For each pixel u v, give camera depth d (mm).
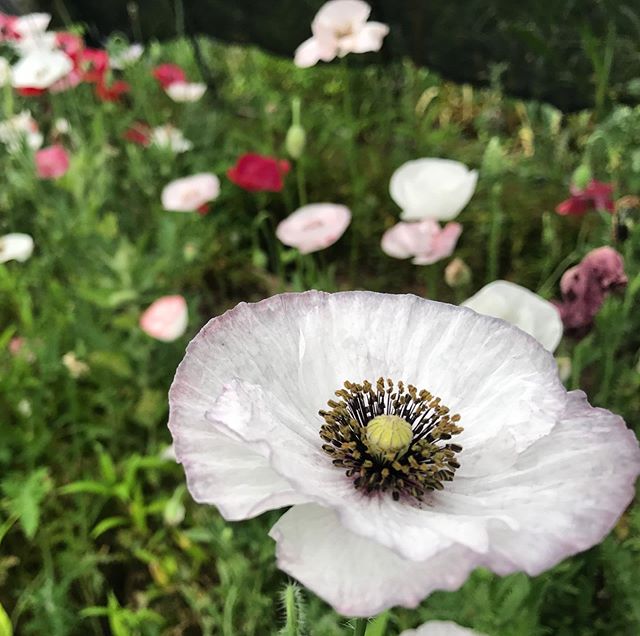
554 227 351
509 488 113
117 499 271
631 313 247
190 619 240
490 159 245
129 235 375
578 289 191
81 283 298
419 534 102
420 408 122
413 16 383
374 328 128
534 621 171
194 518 257
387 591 98
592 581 193
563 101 374
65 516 262
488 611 172
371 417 124
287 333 124
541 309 177
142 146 409
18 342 299
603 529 102
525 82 376
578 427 116
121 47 448
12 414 288
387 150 427
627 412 242
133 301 303
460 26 375
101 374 293
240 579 213
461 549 99
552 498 107
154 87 474
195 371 115
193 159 401
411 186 233
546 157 379
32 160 344
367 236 378
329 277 300
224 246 377
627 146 292
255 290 367
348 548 104
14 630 241
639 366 237
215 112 438
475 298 177
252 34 435
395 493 115
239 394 109
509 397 120
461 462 118
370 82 466
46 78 357
